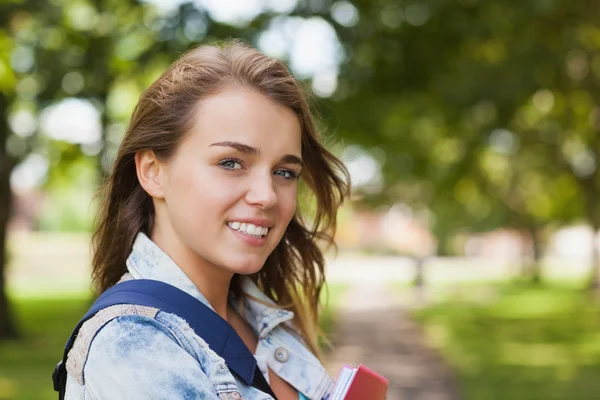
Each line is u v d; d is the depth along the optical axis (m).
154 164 1.60
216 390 1.40
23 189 61.06
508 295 30.72
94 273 1.72
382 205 28.94
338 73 11.30
